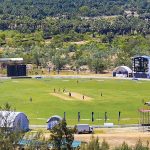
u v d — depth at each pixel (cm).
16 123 11581
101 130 19812
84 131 19062
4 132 9988
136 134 18700
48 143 11400
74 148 12181
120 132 19350
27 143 10550
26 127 18900
